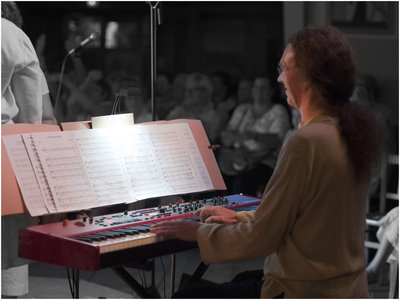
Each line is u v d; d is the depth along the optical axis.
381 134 1.85
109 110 6.17
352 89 1.84
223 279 3.97
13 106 2.74
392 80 5.77
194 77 5.87
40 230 2.06
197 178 2.62
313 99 1.83
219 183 2.70
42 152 2.23
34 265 4.21
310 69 1.81
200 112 5.82
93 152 2.36
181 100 6.25
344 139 1.78
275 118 5.25
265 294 1.83
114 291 3.70
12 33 2.72
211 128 5.72
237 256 1.79
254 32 6.89
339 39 1.83
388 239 3.61
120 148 2.44
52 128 2.32
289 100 1.89
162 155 2.55
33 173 2.18
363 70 5.78
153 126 2.61
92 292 3.66
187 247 2.11
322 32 1.83
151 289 2.82
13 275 2.97
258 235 1.75
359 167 1.76
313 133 1.74
